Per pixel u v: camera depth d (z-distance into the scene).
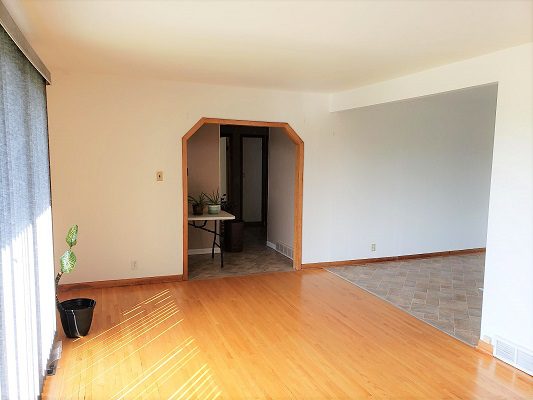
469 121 6.52
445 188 6.50
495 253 3.22
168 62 3.78
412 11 2.39
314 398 2.62
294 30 2.77
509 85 3.10
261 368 2.99
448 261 6.25
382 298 4.55
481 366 3.07
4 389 1.75
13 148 2.02
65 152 4.48
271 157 6.81
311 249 5.75
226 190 8.90
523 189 3.01
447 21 2.55
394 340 3.50
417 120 6.16
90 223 4.66
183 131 4.93
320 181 5.70
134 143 4.74
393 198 6.16
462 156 6.55
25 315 2.17
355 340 3.48
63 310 3.40
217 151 6.49
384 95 4.56
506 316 3.15
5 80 1.87
